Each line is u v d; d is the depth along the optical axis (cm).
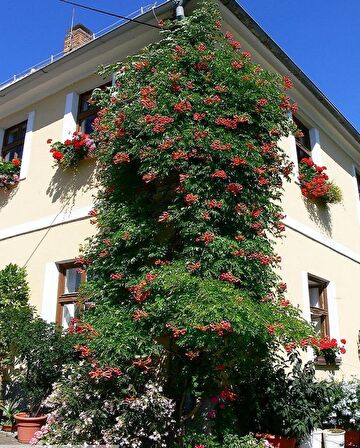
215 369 580
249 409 645
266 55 895
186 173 616
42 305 862
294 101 1025
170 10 789
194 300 535
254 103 660
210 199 609
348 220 1148
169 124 623
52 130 977
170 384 613
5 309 816
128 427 551
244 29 827
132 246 651
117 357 571
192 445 569
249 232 623
